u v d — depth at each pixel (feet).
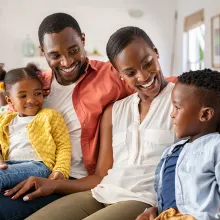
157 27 17.11
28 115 5.32
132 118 4.74
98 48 16.63
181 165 3.63
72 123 5.28
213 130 3.65
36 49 15.84
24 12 15.81
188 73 3.75
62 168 4.80
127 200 4.22
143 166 4.39
